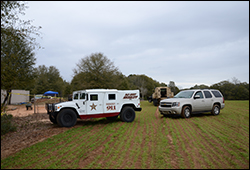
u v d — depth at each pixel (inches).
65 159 179.5
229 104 858.8
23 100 1226.6
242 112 528.1
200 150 199.6
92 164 165.5
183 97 440.8
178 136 255.3
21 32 229.1
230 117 429.1
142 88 2213.3
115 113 387.5
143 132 291.3
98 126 355.6
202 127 314.5
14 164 173.6
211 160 174.2
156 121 399.2
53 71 2341.3
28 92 1326.3
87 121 433.4
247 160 175.6
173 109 408.2
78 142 240.5
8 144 247.4
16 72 275.4
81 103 363.9
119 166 161.5
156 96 844.6
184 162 169.3
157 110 649.6
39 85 2090.3
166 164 165.5
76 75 1220.5
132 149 205.9
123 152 196.4
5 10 220.2
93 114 370.6
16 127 355.3
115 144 224.1
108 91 384.5
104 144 224.2
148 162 169.9
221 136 254.7
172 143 226.1
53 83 2236.7
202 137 253.8
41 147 223.3
